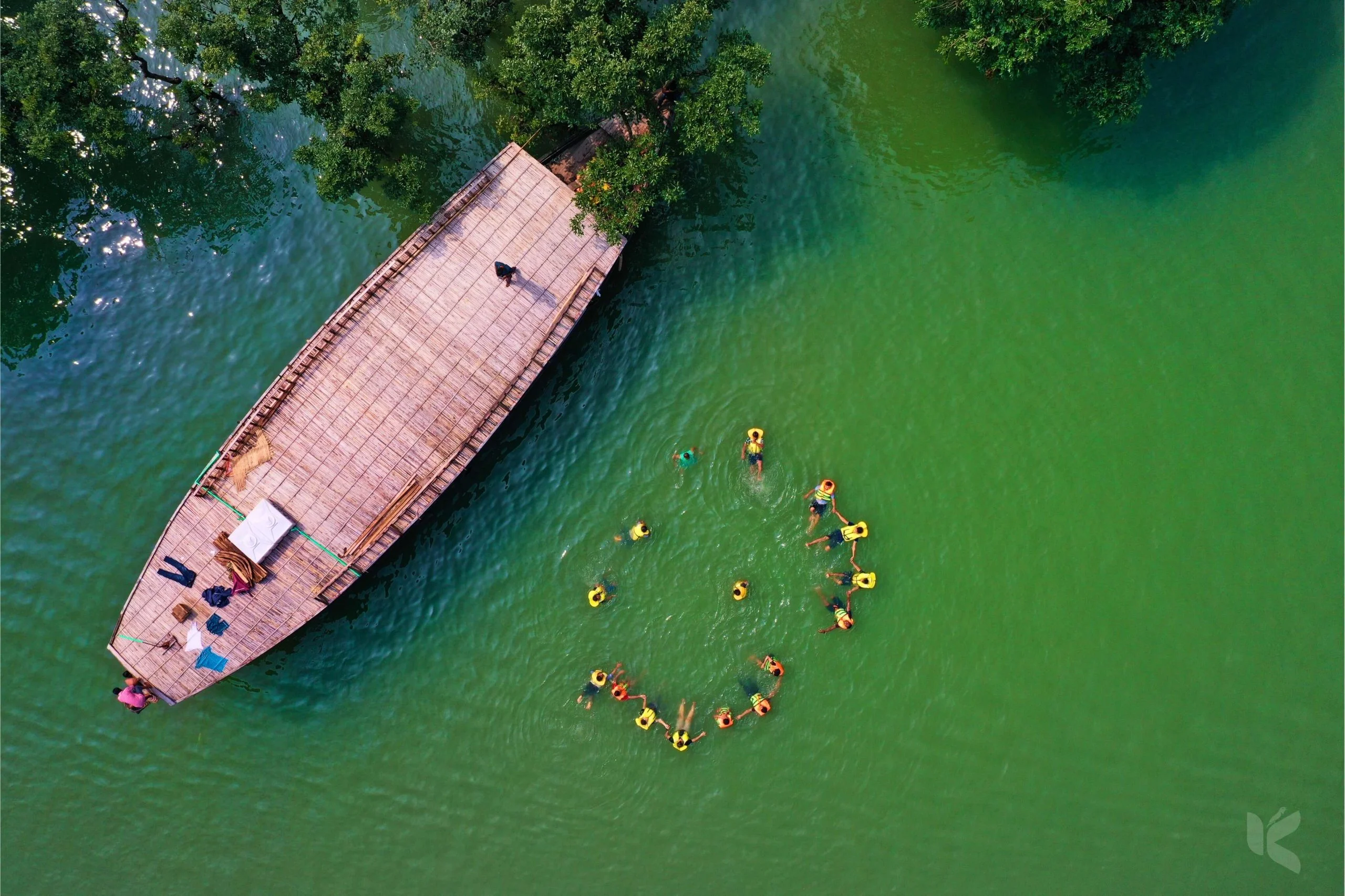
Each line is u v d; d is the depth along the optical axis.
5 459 35.88
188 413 36.22
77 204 37.09
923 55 38.16
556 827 34.75
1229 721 34.84
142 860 34.78
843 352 36.59
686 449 35.88
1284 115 37.38
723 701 34.94
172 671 32.56
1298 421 36.16
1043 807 34.66
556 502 35.69
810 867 34.50
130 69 33.53
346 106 31.78
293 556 32.06
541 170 33.97
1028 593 35.47
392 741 35.16
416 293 32.94
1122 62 33.84
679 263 36.81
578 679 35.03
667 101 35.12
